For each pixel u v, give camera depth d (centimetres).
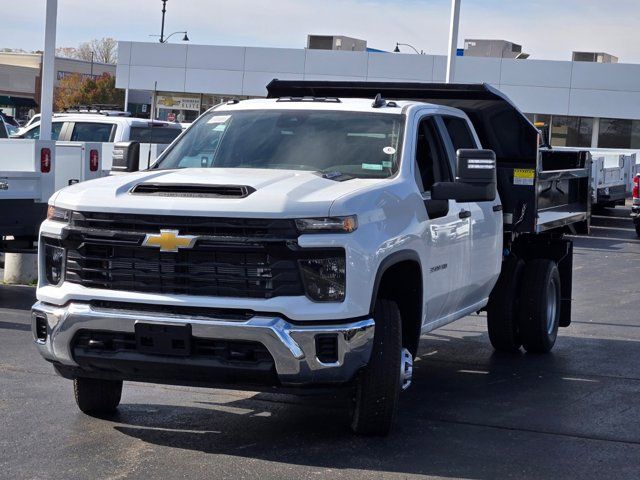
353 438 654
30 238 1195
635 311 1302
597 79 4166
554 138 4288
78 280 617
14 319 1094
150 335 591
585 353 1005
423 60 4231
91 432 655
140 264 602
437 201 717
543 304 973
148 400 749
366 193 625
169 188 619
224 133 754
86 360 615
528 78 4216
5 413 698
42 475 562
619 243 2298
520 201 933
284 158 718
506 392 816
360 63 4284
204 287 590
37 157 1159
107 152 1566
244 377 590
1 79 8375
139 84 4516
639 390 834
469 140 839
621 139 4231
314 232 586
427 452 627
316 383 593
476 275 823
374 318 632
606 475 593
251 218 583
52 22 1358
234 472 574
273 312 581
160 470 575
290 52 4347
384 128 727
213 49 4425
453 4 1994
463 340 1073
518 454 631
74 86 8369
